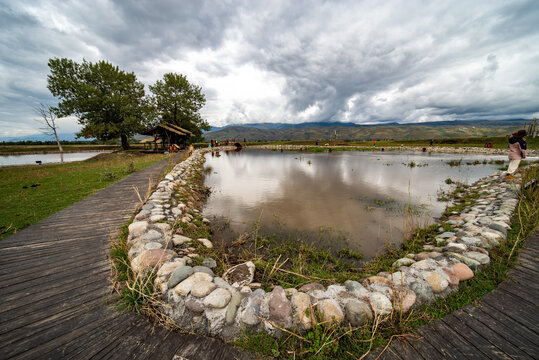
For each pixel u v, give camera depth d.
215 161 24.17
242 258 4.83
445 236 5.12
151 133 30.41
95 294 2.91
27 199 7.42
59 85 28.80
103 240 4.46
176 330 2.45
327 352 2.19
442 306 2.69
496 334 2.27
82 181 10.65
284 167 19.09
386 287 2.95
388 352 2.15
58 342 2.25
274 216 7.45
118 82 32.91
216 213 7.83
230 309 2.51
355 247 5.34
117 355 2.14
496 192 8.05
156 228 4.83
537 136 36.81
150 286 3.00
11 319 2.49
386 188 11.09
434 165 19.31
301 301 2.64
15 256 3.83
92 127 29.67
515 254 3.66
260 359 2.13
